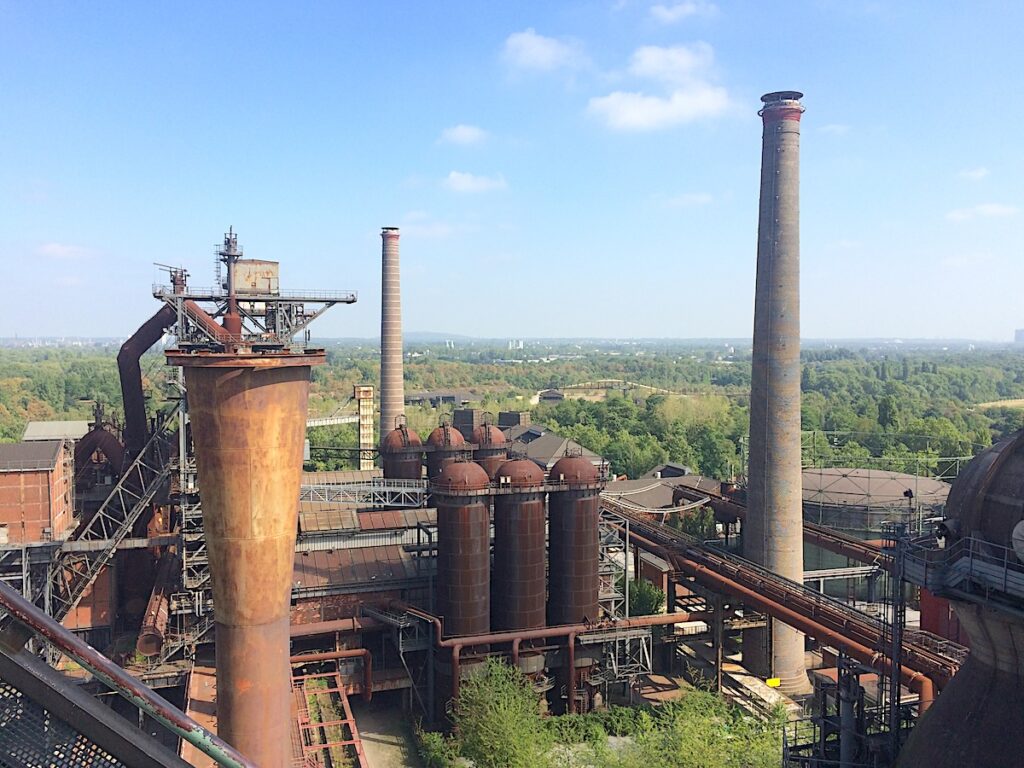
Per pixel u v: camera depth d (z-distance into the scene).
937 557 22.38
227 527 28.06
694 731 36.62
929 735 22.03
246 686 28.94
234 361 26.66
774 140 50.19
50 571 45.56
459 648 44.47
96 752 6.11
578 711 47.06
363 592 49.22
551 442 103.06
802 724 39.62
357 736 39.12
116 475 59.47
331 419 143.38
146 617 45.88
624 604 56.69
